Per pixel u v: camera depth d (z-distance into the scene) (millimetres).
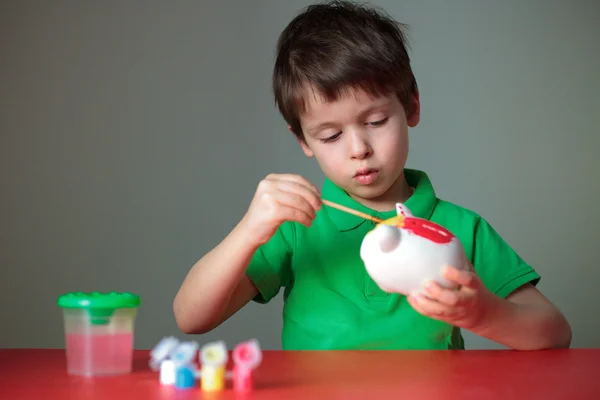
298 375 746
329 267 1219
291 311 1216
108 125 2418
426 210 1266
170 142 2414
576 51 2473
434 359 866
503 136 2441
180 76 2428
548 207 2439
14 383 699
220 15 2438
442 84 2438
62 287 2375
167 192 2404
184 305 1068
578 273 2438
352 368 792
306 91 1089
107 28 2436
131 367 777
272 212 979
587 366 808
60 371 769
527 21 2467
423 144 2418
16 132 2414
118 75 2430
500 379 720
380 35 1148
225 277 1027
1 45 2430
